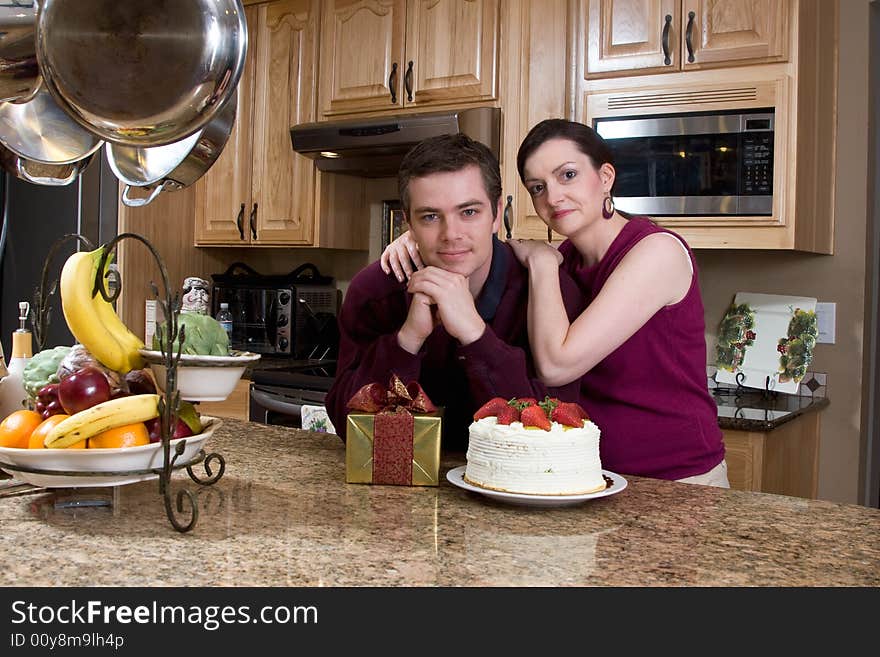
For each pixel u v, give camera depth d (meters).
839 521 1.14
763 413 2.51
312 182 3.60
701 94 2.64
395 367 1.41
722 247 2.63
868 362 2.89
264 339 3.76
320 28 3.51
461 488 1.28
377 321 1.59
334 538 1.01
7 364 1.56
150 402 1.08
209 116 0.99
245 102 3.74
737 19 2.59
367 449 1.29
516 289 1.57
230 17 0.96
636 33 2.76
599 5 2.82
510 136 3.03
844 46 2.89
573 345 1.50
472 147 1.33
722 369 3.05
